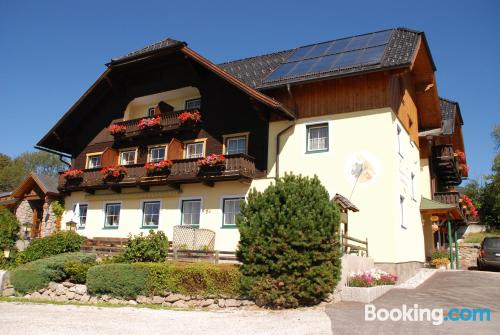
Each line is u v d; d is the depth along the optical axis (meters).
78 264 13.63
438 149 25.91
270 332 8.13
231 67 23.81
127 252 13.89
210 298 11.30
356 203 16.64
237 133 19.91
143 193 21.95
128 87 24.36
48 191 25.12
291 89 18.58
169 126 21.75
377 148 16.64
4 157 66.62
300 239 10.66
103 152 23.22
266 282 10.66
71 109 24.53
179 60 22.14
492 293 12.73
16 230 19.25
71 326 8.73
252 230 11.04
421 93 21.89
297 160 18.14
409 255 17.81
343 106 17.59
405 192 18.00
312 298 10.68
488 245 20.16
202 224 19.78
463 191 52.06
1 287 13.80
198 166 19.33
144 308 11.23
